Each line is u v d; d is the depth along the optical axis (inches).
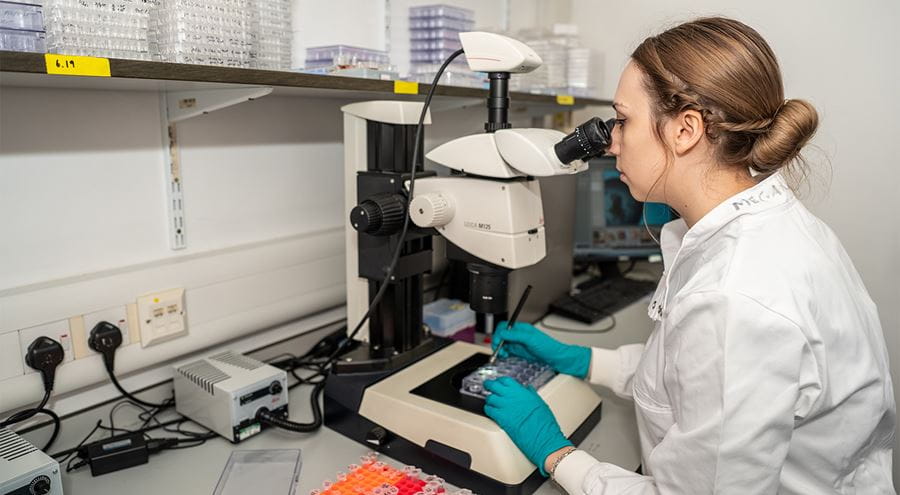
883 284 78.6
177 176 55.1
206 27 44.0
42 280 47.9
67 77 36.4
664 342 37.3
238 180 60.2
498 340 54.5
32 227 46.9
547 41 87.7
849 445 36.3
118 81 41.1
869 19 75.9
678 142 35.9
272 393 50.8
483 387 47.8
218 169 58.3
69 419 50.5
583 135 38.9
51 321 46.1
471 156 44.1
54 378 46.6
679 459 33.6
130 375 54.2
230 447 48.3
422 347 56.0
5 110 44.3
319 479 43.8
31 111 45.7
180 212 55.8
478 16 92.6
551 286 82.3
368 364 51.7
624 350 54.6
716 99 34.0
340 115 69.4
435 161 46.6
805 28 80.4
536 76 84.7
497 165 42.9
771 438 31.1
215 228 59.0
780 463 31.8
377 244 52.2
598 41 102.4
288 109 63.7
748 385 30.9
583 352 54.6
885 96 76.3
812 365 31.9
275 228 64.5
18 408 46.9
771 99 35.0
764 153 34.9
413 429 45.3
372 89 50.6
